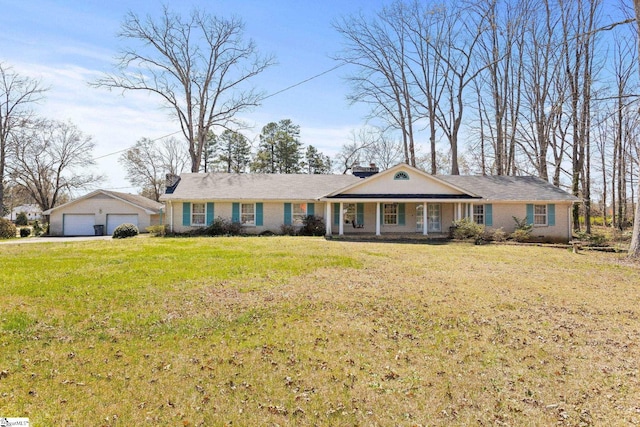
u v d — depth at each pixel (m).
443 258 13.45
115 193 31.55
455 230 20.73
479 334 5.82
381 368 4.67
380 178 22.47
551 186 24.95
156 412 3.68
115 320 6.11
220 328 5.89
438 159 45.72
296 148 49.38
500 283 9.30
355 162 43.47
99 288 8.02
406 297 7.79
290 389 4.15
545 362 4.89
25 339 5.30
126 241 18.83
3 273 9.52
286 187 25.16
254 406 3.82
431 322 6.32
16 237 29.30
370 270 10.68
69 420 3.51
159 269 10.15
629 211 40.31
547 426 3.55
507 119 32.03
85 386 4.11
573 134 27.66
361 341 5.48
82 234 30.78
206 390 4.10
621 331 6.02
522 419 3.67
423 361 4.88
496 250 16.42
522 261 13.18
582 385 4.31
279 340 5.46
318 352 5.09
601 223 39.16
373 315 6.62
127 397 3.92
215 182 25.58
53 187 41.56
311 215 24.11
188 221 23.61
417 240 20.45
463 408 3.85
